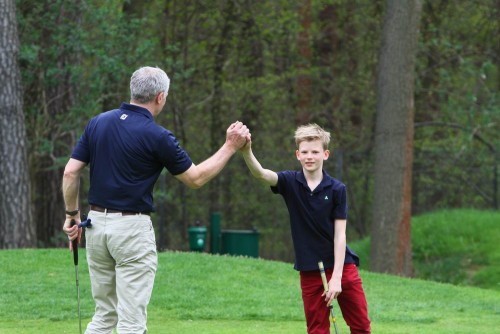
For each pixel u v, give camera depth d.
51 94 28.30
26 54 25.08
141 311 8.74
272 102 38.31
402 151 24.69
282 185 9.40
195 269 18.56
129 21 30.12
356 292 9.48
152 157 8.72
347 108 38.19
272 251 33.28
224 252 26.17
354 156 30.16
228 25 37.12
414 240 27.09
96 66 28.41
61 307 14.80
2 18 23.78
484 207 30.83
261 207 30.83
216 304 15.52
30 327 13.22
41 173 29.19
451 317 15.13
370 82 37.47
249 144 9.20
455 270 25.19
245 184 30.20
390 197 24.70
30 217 24.16
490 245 25.91
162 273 18.05
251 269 19.06
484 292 18.66
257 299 16.08
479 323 14.53
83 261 18.91
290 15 35.28
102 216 8.71
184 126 38.56
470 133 32.62
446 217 28.08
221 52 38.06
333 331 13.38
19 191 23.86
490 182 30.59
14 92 23.91
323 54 38.75
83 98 27.88
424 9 36.66
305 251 9.36
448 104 35.41
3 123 23.75
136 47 29.62
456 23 37.12
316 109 37.91
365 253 28.09
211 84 38.28
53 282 16.89
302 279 9.53
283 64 38.59
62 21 27.64
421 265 26.16
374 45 37.47
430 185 31.05
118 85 28.86
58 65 27.80
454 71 36.81
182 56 37.00
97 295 9.04
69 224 9.14
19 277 17.31
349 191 32.50
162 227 27.06
